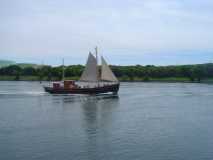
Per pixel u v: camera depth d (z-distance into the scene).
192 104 77.06
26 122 50.00
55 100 86.81
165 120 51.41
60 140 37.50
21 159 30.45
